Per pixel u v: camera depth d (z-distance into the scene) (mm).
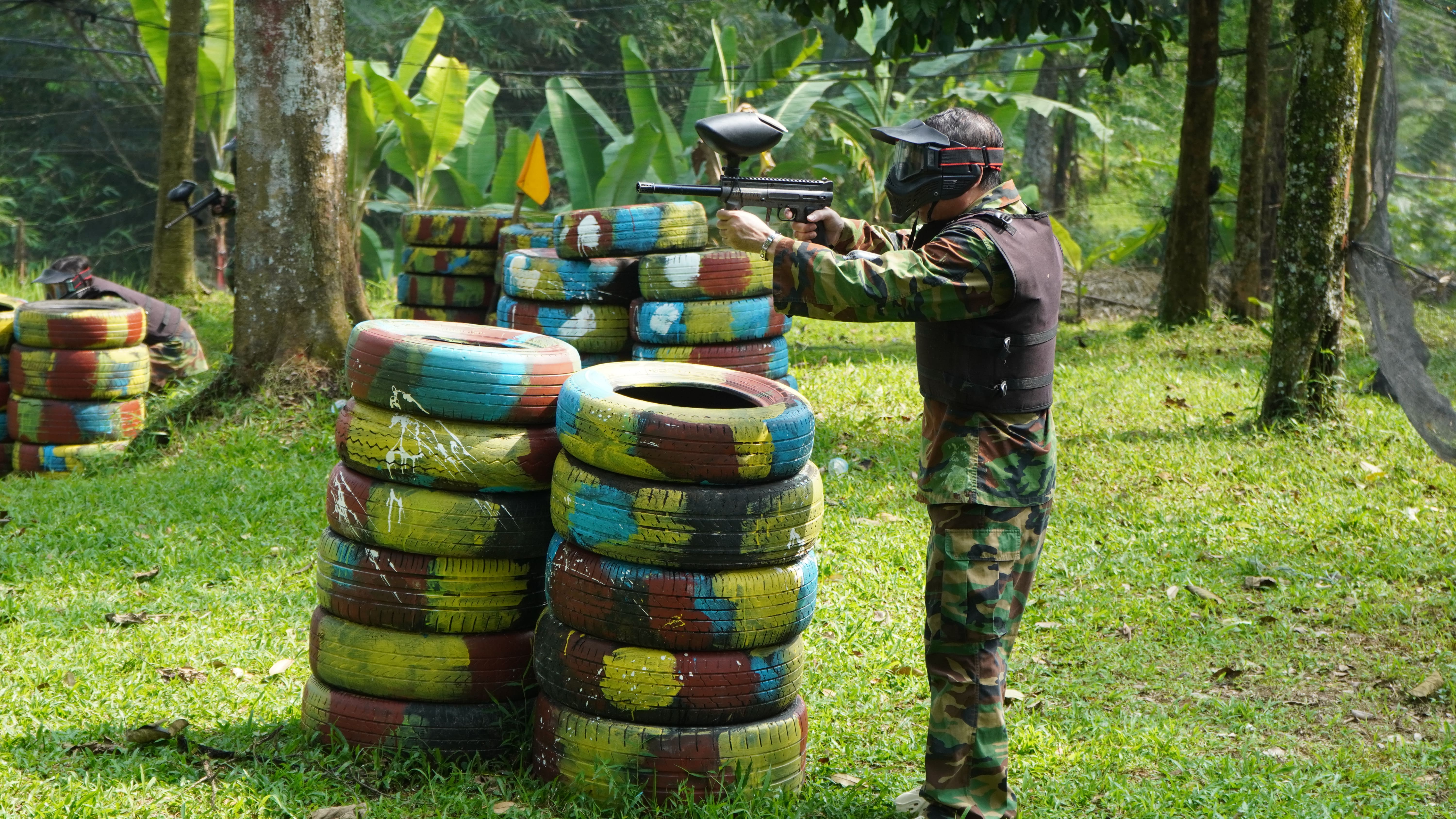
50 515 6707
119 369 8648
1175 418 8852
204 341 13273
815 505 3410
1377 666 4695
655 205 7531
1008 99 18344
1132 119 25688
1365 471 7305
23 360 8555
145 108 25625
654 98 17578
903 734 4098
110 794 3309
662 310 7383
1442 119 5812
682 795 3297
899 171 3170
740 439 3242
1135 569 5852
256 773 3486
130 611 5113
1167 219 14852
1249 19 13438
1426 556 5898
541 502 3609
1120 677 4715
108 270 25859
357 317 9781
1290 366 8203
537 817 3254
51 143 25672
